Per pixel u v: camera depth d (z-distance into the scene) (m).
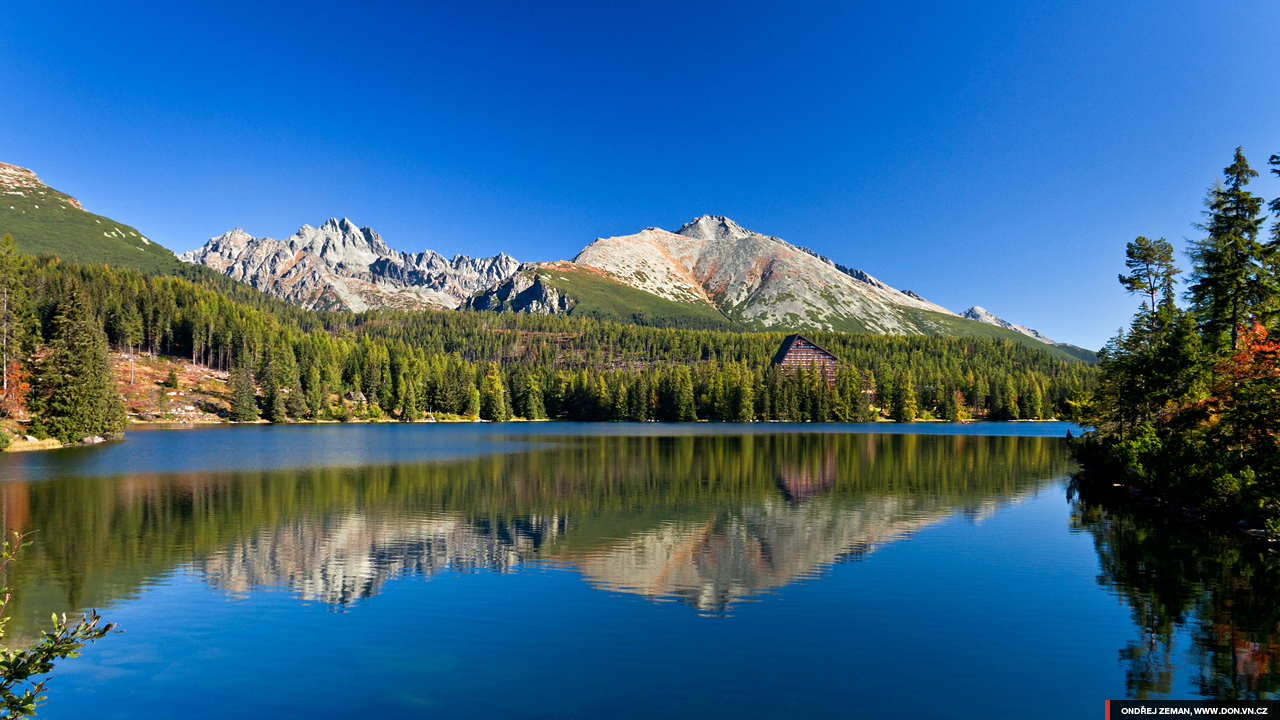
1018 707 14.26
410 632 18.67
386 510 38.44
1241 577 23.55
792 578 24.14
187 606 20.91
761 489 47.06
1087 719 13.74
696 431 138.38
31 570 25.06
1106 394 64.81
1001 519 35.31
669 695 14.78
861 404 185.75
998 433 129.38
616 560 26.75
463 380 197.62
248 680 15.52
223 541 29.97
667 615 20.12
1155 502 39.78
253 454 73.38
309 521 34.91
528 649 17.42
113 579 23.78
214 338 178.25
